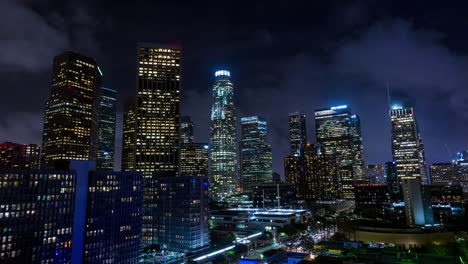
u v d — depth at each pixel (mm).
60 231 190625
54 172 191125
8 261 168625
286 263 166250
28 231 177250
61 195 193125
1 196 169375
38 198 182875
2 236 168000
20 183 176750
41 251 181500
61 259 189750
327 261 148375
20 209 175375
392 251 180500
